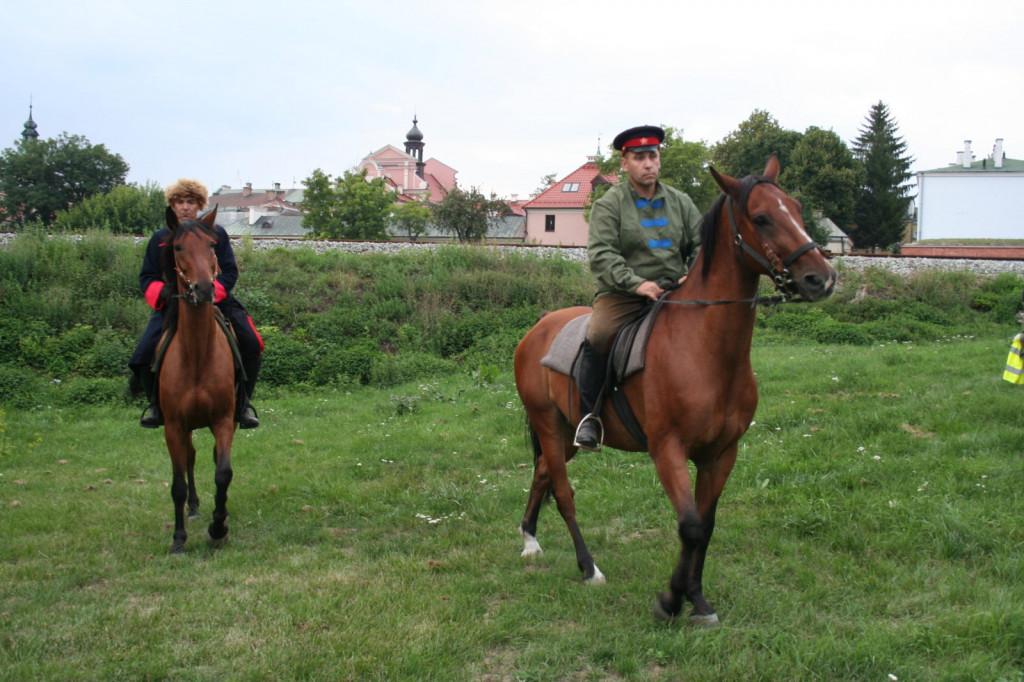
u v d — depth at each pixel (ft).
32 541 17.60
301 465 24.62
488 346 49.08
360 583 14.74
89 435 29.86
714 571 14.75
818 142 177.88
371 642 12.01
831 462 20.70
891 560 14.74
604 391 13.66
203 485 22.80
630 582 14.56
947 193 160.25
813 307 63.52
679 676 11.02
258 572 15.64
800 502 17.75
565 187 180.14
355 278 57.41
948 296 66.28
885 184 188.34
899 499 17.35
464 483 22.34
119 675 11.19
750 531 16.94
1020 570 13.70
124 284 50.47
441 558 16.37
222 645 12.12
